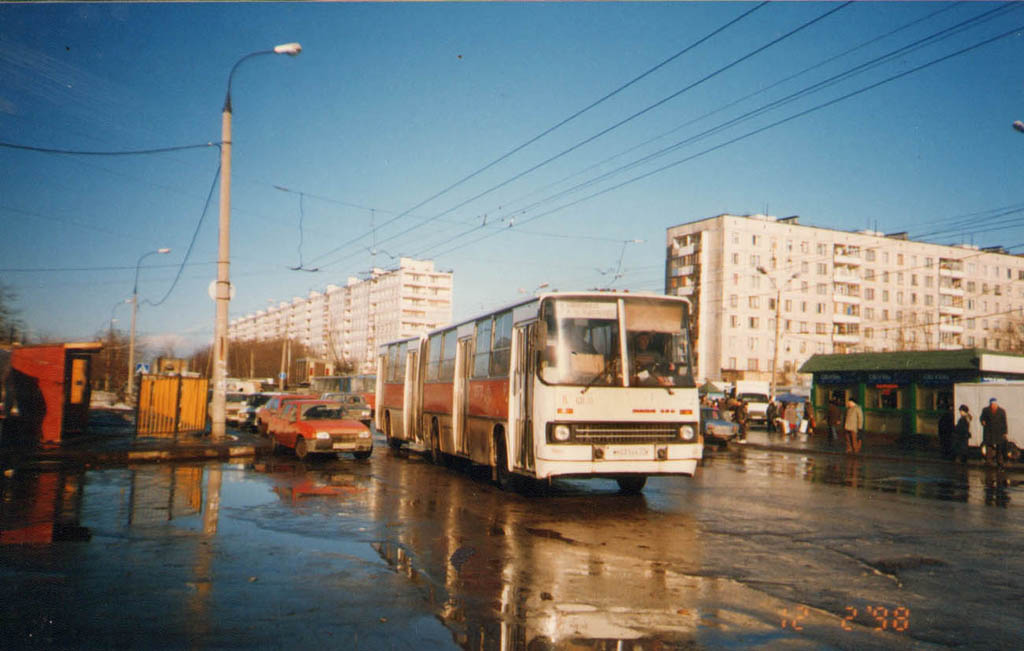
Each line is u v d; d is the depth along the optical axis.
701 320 82.69
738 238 81.81
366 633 5.37
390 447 23.17
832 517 11.23
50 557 7.64
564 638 5.34
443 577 7.05
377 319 141.50
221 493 12.73
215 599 6.17
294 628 5.45
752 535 9.59
